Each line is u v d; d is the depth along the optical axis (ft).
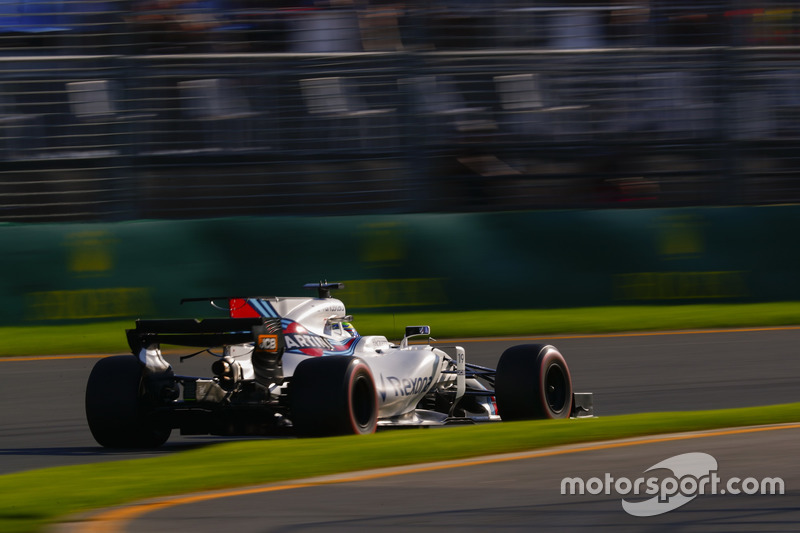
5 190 168.35
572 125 188.75
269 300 82.38
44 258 152.35
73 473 62.39
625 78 189.88
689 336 153.38
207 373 125.59
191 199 174.09
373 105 181.68
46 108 170.50
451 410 96.48
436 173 182.80
